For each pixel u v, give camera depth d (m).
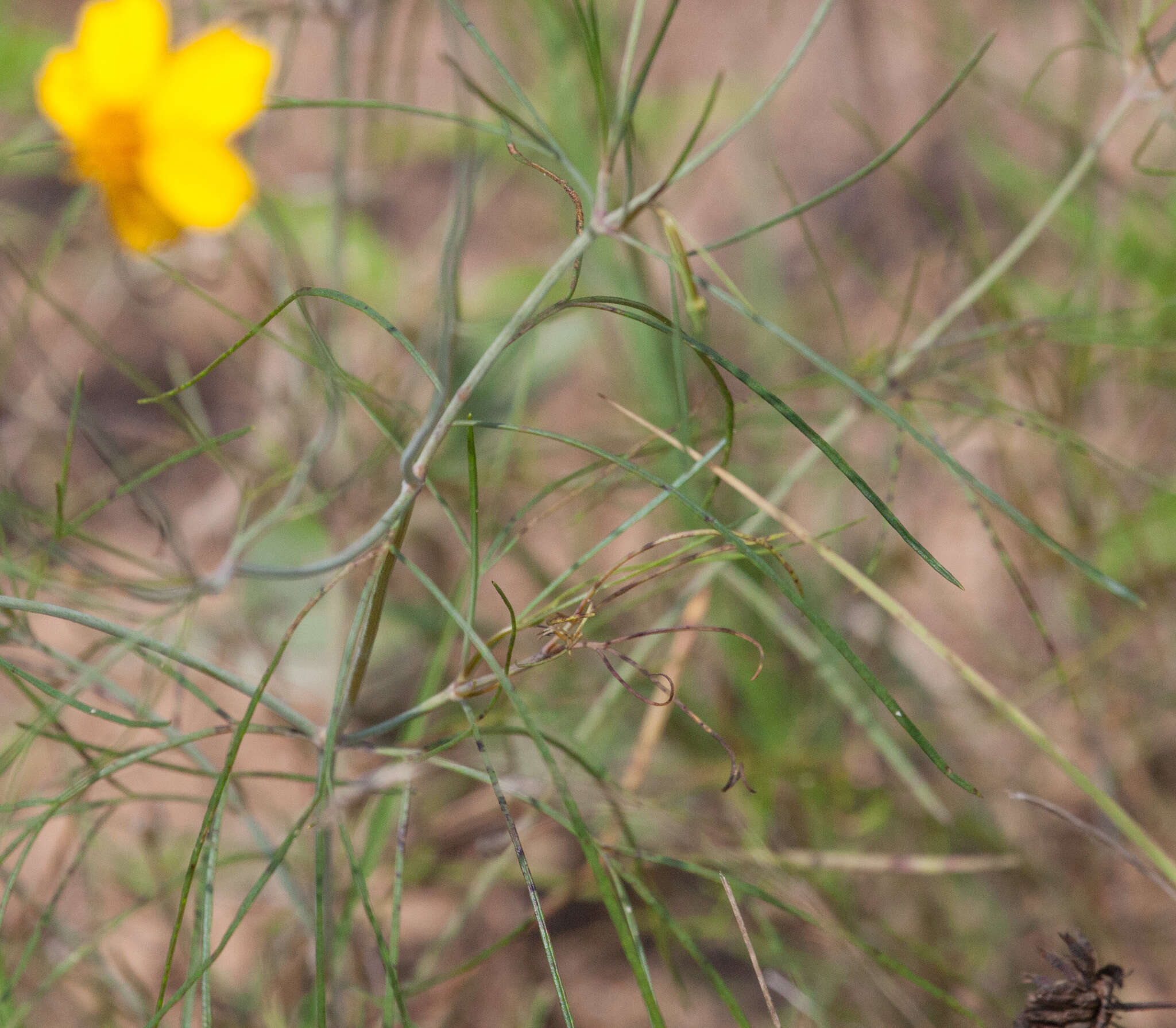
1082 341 0.41
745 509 0.45
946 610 0.46
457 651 0.45
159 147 0.38
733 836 0.41
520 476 0.46
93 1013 0.41
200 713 0.44
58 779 0.40
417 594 0.46
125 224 0.39
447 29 0.43
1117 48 0.40
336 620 0.45
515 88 0.36
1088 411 0.46
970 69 0.35
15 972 0.38
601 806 0.40
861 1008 0.41
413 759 0.35
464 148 0.42
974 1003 0.42
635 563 0.45
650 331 0.45
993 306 0.44
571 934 0.44
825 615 0.44
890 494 0.40
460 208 0.41
